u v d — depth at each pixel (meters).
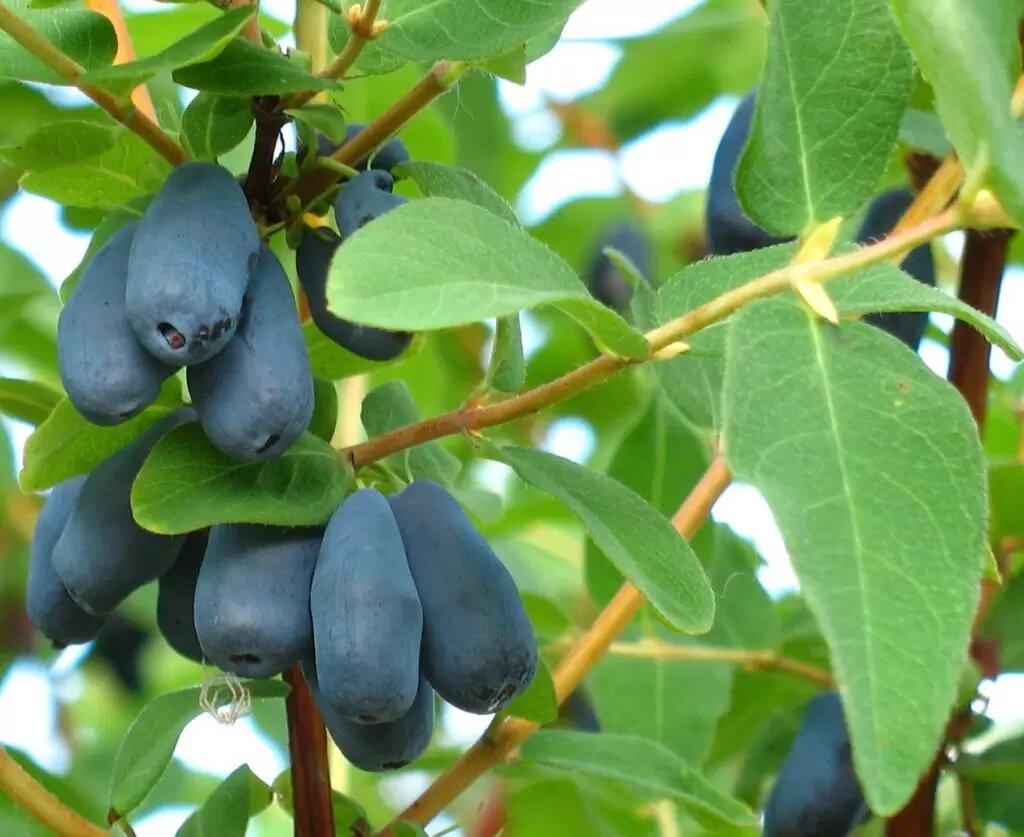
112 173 0.42
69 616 0.42
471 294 0.36
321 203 0.41
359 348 0.41
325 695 0.39
